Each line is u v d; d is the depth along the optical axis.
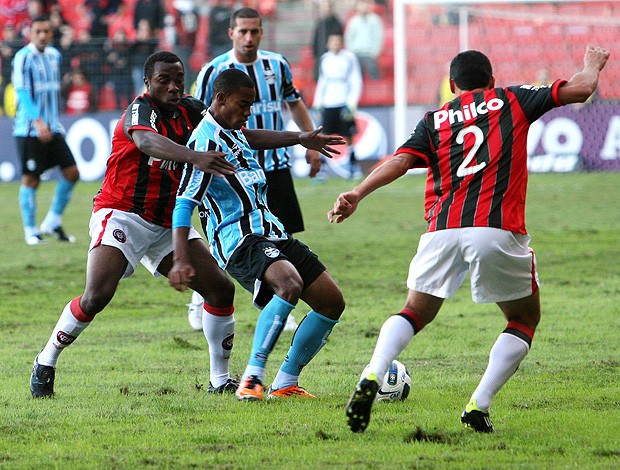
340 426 16.55
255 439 15.79
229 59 27.09
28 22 76.62
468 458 14.56
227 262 18.53
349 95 70.31
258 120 27.50
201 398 18.97
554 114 71.56
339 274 36.38
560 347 23.94
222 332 19.42
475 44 78.62
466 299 31.67
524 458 14.52
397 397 18.58
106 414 17.69
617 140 70.94
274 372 21.80
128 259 19.09
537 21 78.06
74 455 14.98
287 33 86.31
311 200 60.75
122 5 79.38
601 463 14.24
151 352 24.16
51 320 28.95
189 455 14.92
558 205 56.38
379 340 15.35
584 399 18.45
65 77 75.12
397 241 44.75
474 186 15.59
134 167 18.91
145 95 18.89
